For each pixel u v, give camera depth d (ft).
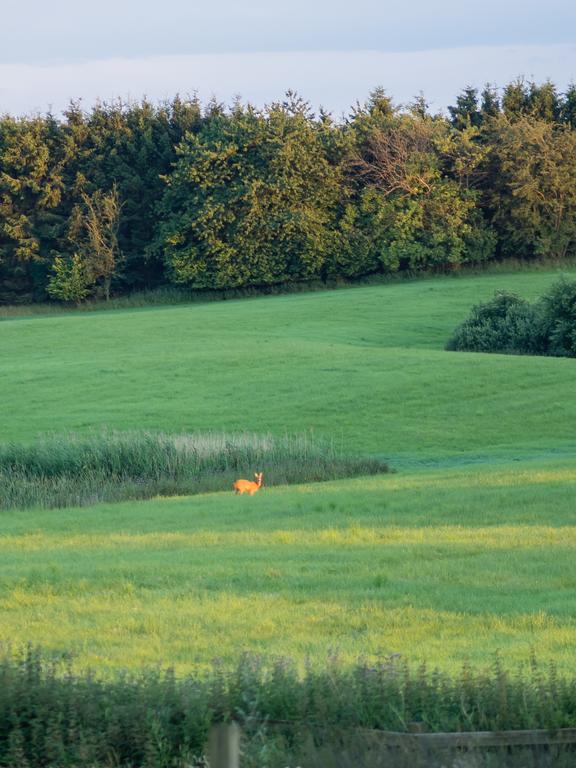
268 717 110.63
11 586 203.31
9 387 648.38
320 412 554.05
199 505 319.88
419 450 476.13
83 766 107.14
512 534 244.63
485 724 108.78
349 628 166.61
